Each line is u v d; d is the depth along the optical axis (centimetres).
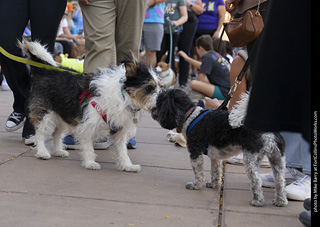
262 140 321
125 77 398
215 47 1046
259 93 226
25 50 450
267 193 372
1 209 303
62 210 307
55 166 424
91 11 483
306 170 356
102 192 352
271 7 226
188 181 398
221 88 900
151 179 399
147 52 992
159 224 290
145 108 401
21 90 500
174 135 552
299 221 308
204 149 362
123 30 494
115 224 286
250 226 295
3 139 518
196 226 290
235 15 455
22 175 385
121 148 427
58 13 474
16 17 465
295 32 219
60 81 436
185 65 1151
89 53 490
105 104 402
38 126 446
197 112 369
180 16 1078
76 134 434
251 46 416
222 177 418
